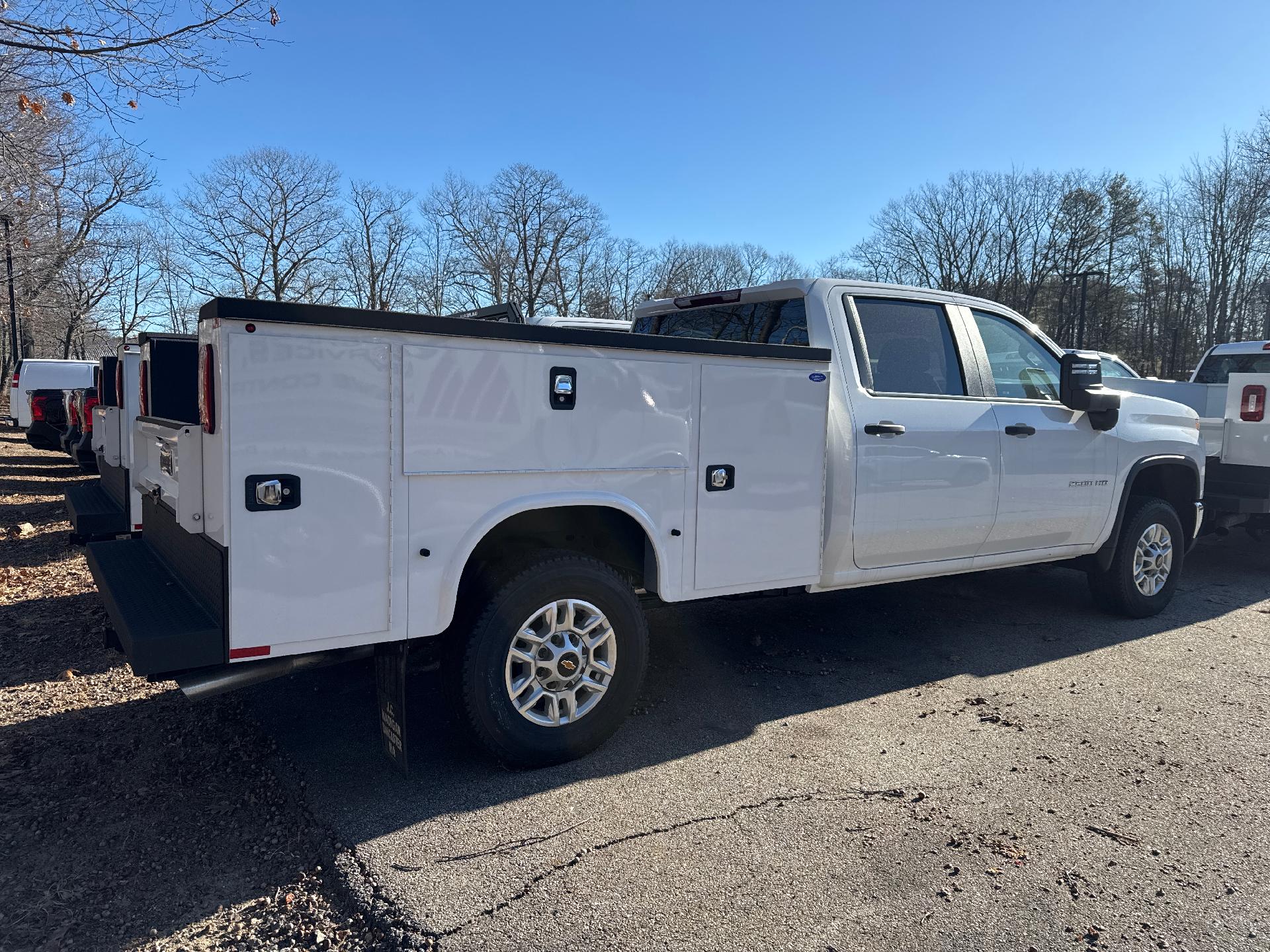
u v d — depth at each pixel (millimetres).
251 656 2717
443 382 2971
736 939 2377
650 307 5645
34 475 13633
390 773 3381
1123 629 5613
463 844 2844
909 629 5531
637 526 3672
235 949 2312
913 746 3713
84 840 2844
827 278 4484
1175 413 6016
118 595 3045
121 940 2334
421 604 3014
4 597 5871
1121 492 5523
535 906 2504
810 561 4074
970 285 61875
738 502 3793
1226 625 5738
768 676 4609
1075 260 55719
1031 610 6062
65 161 10164
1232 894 2650
